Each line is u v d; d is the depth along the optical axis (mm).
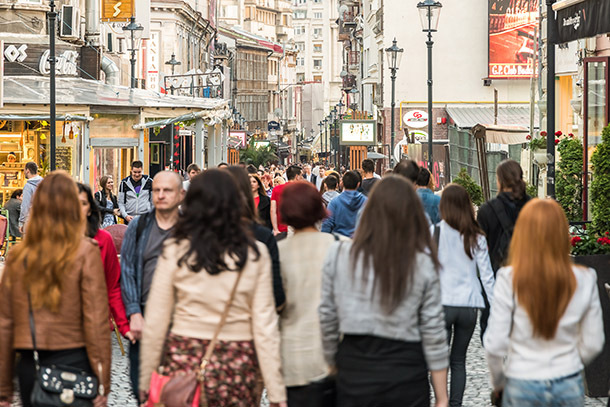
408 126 114625
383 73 117188
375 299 12453
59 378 13852
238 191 13000
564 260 12508
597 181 26375
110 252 17297
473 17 114000
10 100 53281
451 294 19141
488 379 23375
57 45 70125
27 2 66812
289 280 14383
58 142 64000
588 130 39250
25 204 40000
